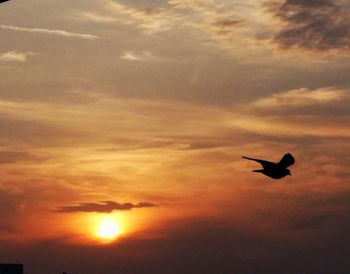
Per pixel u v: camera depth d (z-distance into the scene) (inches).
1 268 3371.1
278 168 772.6
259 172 777.6
